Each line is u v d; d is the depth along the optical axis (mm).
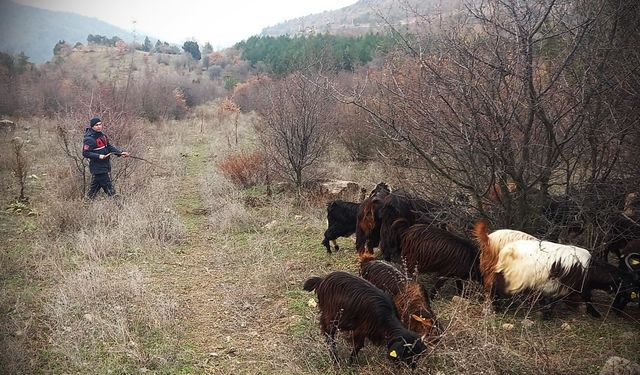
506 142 6020
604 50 5746
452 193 7133
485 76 5797
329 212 7867
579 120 6020
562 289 5531
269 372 5008
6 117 22641
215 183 11703
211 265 7633
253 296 6461
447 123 6125
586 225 6535
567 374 4672
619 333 5410
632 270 5492
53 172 12422
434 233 6234
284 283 6855
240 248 8219
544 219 6590
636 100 5680
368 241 7340
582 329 5516
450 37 6039
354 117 13508
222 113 26609
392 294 5449
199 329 5805
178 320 5922
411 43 6699
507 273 5668
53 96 24938
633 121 5781
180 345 5453
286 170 11336
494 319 5680
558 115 5914
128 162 11461
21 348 5098
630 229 6477
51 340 5410
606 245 6445
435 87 6098
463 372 4695
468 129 6082
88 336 5449
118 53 48625
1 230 8727
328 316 5109
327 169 12469
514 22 5730
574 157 6703
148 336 5594
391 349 4477
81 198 10156
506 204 6547
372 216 7191
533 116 5918
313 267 7449
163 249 8133
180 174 13430
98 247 7832
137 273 6922
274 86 13672
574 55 5949
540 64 6383
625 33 5883
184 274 7301
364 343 5367
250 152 13852
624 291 5520
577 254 5543
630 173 6035
